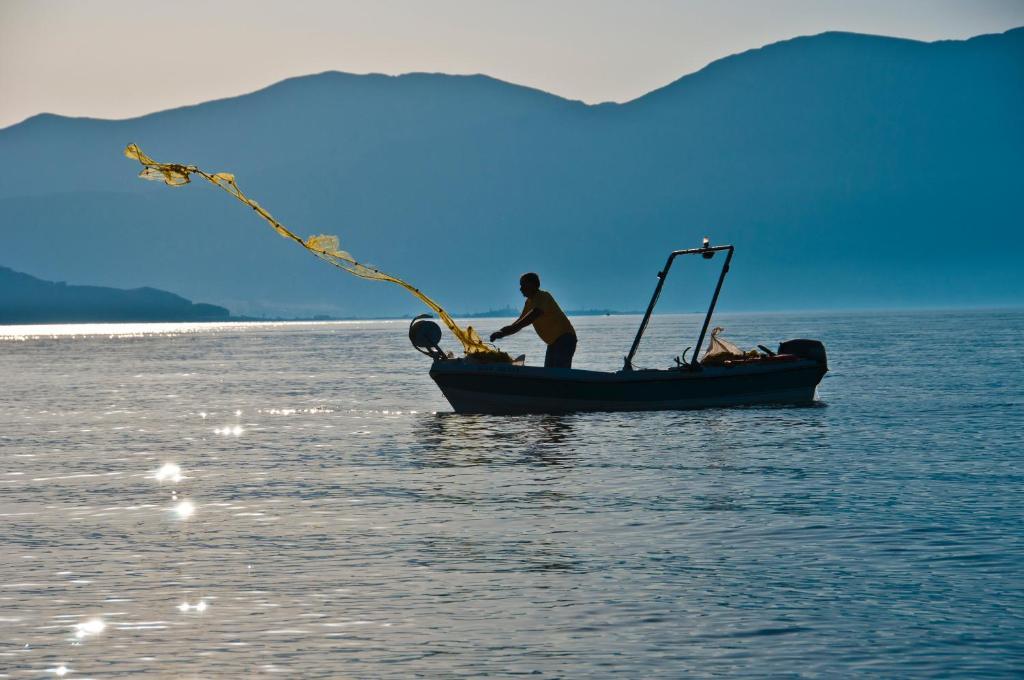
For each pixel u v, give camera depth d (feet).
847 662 61.62
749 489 118.11
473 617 70.90
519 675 60.29
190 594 77.30
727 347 222.89
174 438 185.57
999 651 62.95
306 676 60.70
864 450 151.02
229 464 149.07
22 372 444.14
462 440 170.50
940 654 62.64
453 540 94.22
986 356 422.82
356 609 73.05
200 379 376.27
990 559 83.61
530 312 201.98
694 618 69.92
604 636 66.69
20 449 170.40
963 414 200.54
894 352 472.85
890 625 67.92
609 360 439.63
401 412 228.84
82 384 354.74
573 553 88.33
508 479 129.18
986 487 117.08
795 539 91.91
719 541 91.76
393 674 60.75
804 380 222.89
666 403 208.44
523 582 79.25
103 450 168.14
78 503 117.08
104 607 74.28
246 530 100.48
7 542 96.07
